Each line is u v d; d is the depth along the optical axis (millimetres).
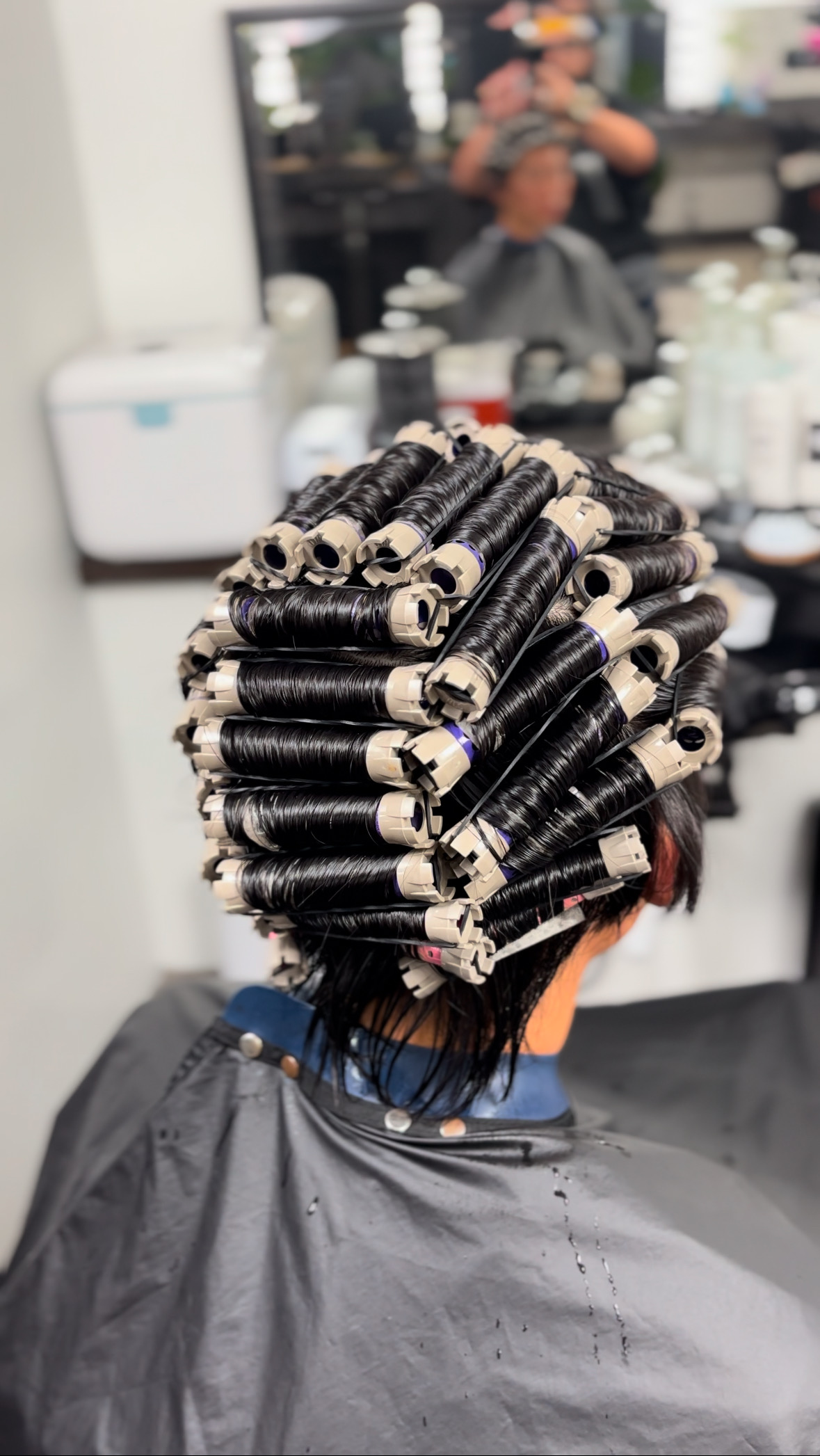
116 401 1292
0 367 1211
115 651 1531
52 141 1294
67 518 1401
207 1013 896
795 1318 550
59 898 1374
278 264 1397
